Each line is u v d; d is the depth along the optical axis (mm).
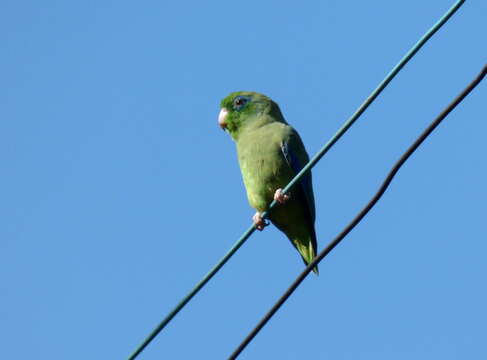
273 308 8219
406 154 7609
